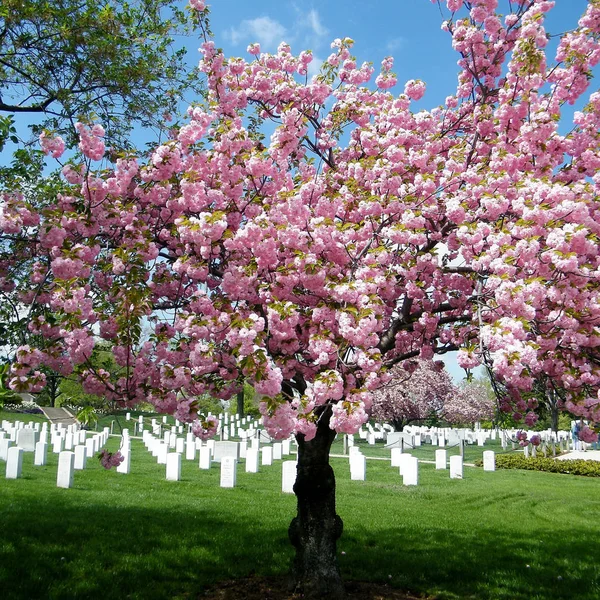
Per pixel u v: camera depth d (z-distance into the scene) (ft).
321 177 22.86
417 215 18.93
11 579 19.13
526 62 21.09
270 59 27.53
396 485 46.98
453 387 98.32
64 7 23.86
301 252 16.56
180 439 65.21
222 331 17.29
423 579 22.63
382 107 27.66
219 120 23.98
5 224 16.53
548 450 83.41
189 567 22.12
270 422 13.92
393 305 22.47
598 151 21.09
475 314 19.53
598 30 22.93
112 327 17.28
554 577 23.26
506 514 36.73
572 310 16.79
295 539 20.42
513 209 18.47
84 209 17.87
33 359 15.39
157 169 19.31
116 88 24.35
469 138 26.07
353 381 15.84
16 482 38.37
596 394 17.87
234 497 37.86
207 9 23.90
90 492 36.58
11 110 23.99
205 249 17.26
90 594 18.75
